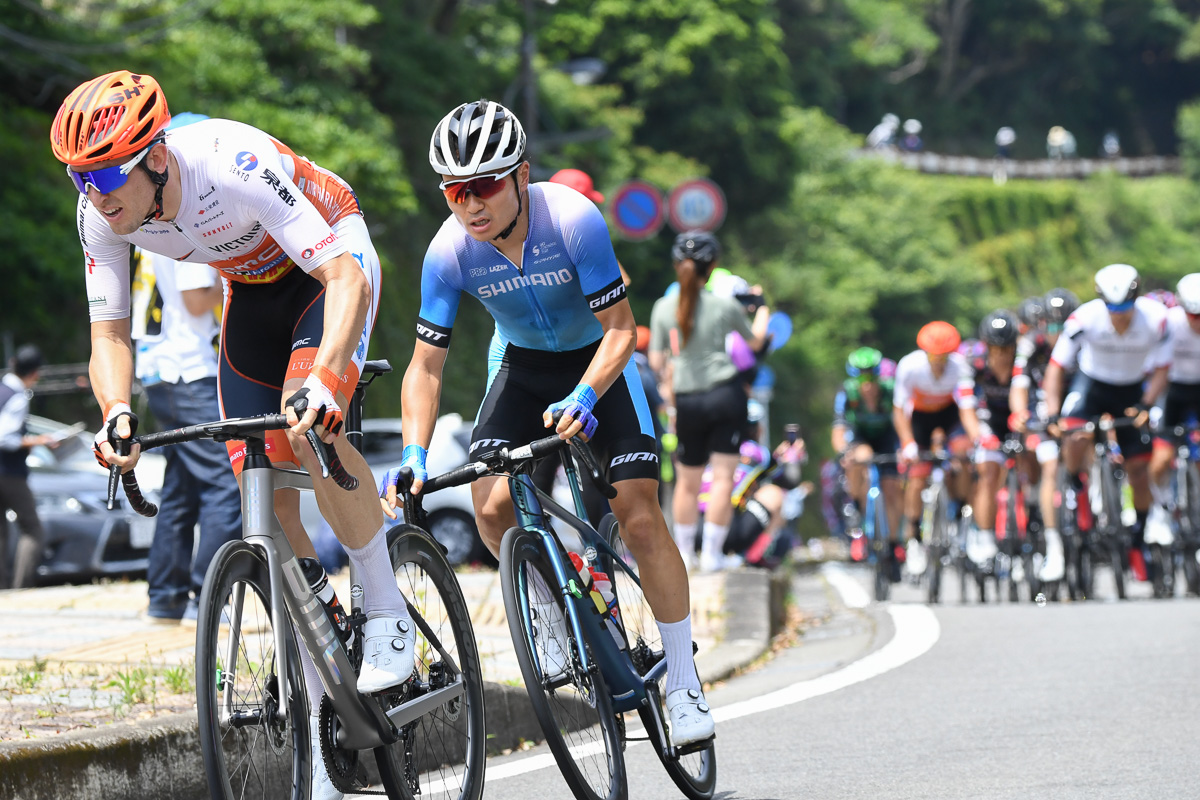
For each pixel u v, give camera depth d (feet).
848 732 55.83
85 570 113.91
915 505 122.21
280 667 35.29
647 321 377.30
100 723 45.34
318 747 37.86
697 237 101.14
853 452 129.29
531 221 43.29
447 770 41.50
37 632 69.41
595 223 43.39
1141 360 108.47
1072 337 108.68
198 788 42.75
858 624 98.58
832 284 463.83
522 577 40.34
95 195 34.24
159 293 69.15
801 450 154.10
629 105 418.92
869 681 68.39
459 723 42.39
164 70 200.34
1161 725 53.83
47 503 113.09
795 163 458.09
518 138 41.45
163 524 72.33
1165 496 111.65
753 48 431.84
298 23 223.10
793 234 457.68
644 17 410.11
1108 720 55.36
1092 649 74.49
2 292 166.81
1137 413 108.78
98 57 192.44
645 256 368.07
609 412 45.01
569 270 43.60
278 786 35.70
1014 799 43.34
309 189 39.17
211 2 208.13
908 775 47.50
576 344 45.75
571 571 42.68
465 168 40.70
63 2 200.64
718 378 103.35
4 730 43.96
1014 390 111.65
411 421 43.24
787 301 444.96
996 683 65.82
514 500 42.86
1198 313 107.65
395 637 38.37
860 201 508.94
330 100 231.50
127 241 38.27
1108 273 105.70
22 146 178.70
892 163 616.80
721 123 423.23
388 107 276.21
